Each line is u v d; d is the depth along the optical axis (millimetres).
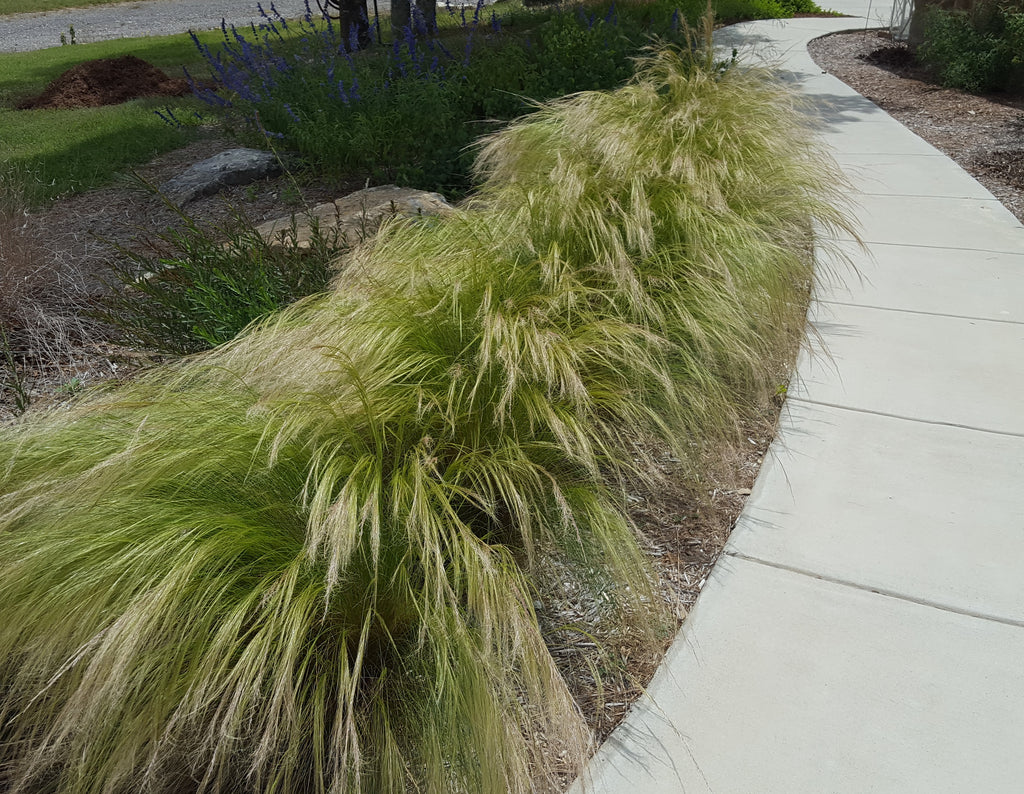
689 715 2316
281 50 10750
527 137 5398
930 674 2412
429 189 6324
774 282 3877
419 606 2184
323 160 6809
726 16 15430
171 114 9078
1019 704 2312
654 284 3594
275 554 2191
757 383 3590
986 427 3557
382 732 2014
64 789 1897
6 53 20391
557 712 1988
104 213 6676
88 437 2561
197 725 1962
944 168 7176
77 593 1953
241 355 2941
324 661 2115
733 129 4898
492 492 2412
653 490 3076
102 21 26219
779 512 3105
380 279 3248
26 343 4348
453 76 8000
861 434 3551
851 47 13055
